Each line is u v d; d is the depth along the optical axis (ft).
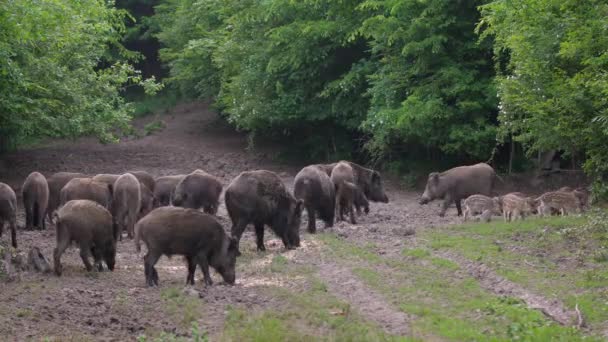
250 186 48.44
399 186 86.43
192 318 32.48
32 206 58.18
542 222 52.95
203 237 38.52
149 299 35.68
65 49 79.82
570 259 42.04
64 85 74.69
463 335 29.66
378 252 47.34
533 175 79.41
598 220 44.98
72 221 40.42
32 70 70.49
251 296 36.73
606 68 48.62
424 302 35.09
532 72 54.19
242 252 49.57
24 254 45.29
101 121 85.25
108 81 89.61
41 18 52.60
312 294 37.14
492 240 48.49
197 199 57.72
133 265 45.32
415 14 79.82
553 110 51.98
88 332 30.07
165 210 38.78
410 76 80.69
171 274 42.96
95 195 53.72
